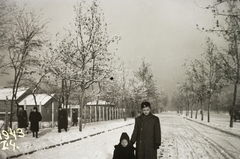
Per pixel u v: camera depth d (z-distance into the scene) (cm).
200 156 912
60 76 1823
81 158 858
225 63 2141
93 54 1758
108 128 2073
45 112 4106
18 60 1778
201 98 3669
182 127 2430
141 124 600
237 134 1590
